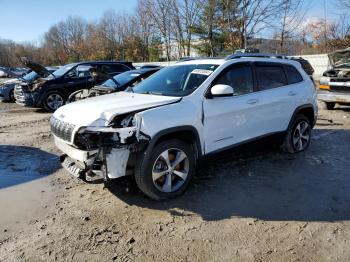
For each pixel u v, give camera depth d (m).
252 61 5.59
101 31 64.69
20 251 3.42
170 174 4.41
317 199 4.45
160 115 4.19
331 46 27.72
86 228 3.83
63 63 75.62
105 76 9.56
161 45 44.41
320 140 7.42
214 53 34.81
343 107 11.93
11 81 15.80
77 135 4.04
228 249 3.38
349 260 3.17
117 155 3.98
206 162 4.88
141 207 4.29
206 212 4.13
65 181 5.23
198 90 4.71
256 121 5.40
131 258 3.27
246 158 6.08
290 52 28.52
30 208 4.34
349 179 5.11
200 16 34.00
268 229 3.73
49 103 12.31
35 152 6.82
